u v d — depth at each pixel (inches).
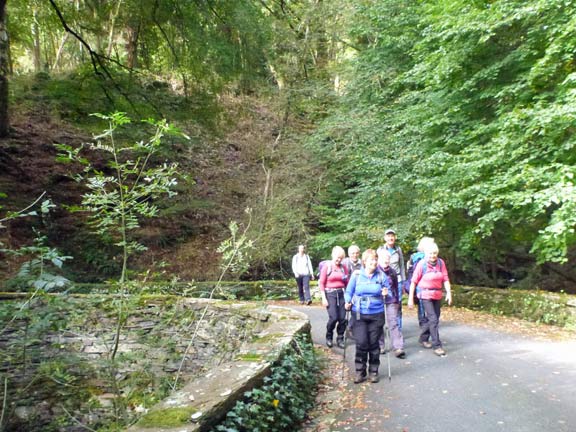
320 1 665.0
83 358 262.4
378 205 519.8
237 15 488.4
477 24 386.3
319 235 605.0
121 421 228.8
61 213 659.4
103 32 491.2
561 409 178.5
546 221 402.9
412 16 626.8
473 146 410.6
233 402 148.2
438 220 441.4
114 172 712.4
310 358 233.1
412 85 638.5
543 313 367.2
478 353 267.9
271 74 663.1
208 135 635.5
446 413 180.1
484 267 647.8
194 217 737.0
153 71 526.3
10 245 569.6
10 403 236.2
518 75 389.4
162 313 321.4
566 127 322.7
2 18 644.1
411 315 414.6
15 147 691.4
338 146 634.8
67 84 500.4
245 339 283.1
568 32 323.6
